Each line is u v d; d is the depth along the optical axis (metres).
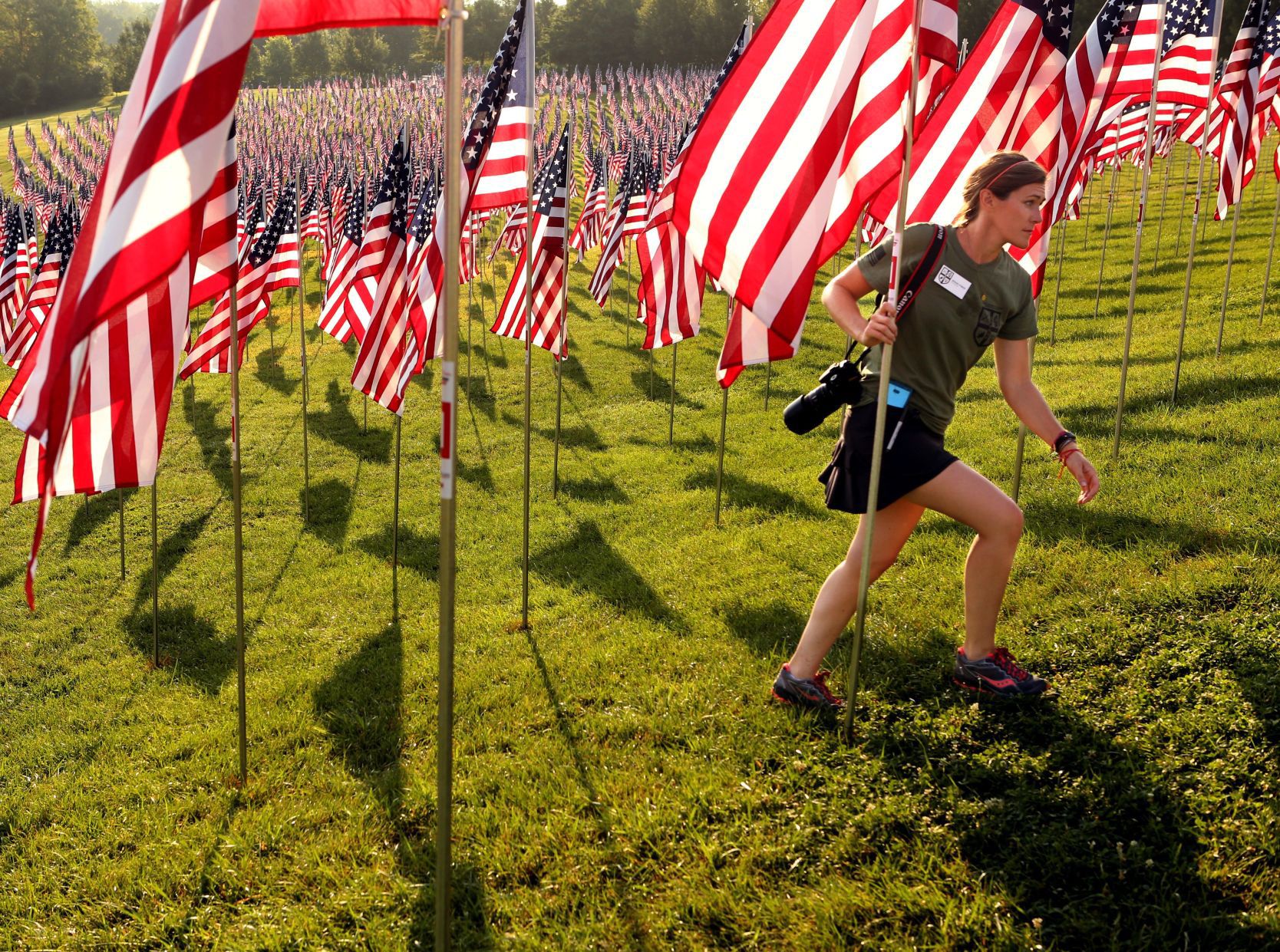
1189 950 3.02
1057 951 3.12
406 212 8.94
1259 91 12.89
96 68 135.38
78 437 4.91
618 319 25.38
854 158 4.68
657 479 11.28
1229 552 5.61
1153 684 4.49
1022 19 5.66
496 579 8.38
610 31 117.44
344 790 4.75
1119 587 5.46
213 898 4.02
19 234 18.34
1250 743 3.89
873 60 4.60
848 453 4.34
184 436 16.84
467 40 123.00
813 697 4.66
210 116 3.25
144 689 7.04
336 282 14.98
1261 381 9.59
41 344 3.43
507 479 12.37
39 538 3.18
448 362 3.00
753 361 4.90
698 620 6.36
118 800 5.11
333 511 11.99
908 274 4.13
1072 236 27.94
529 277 11.32
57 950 3.84
